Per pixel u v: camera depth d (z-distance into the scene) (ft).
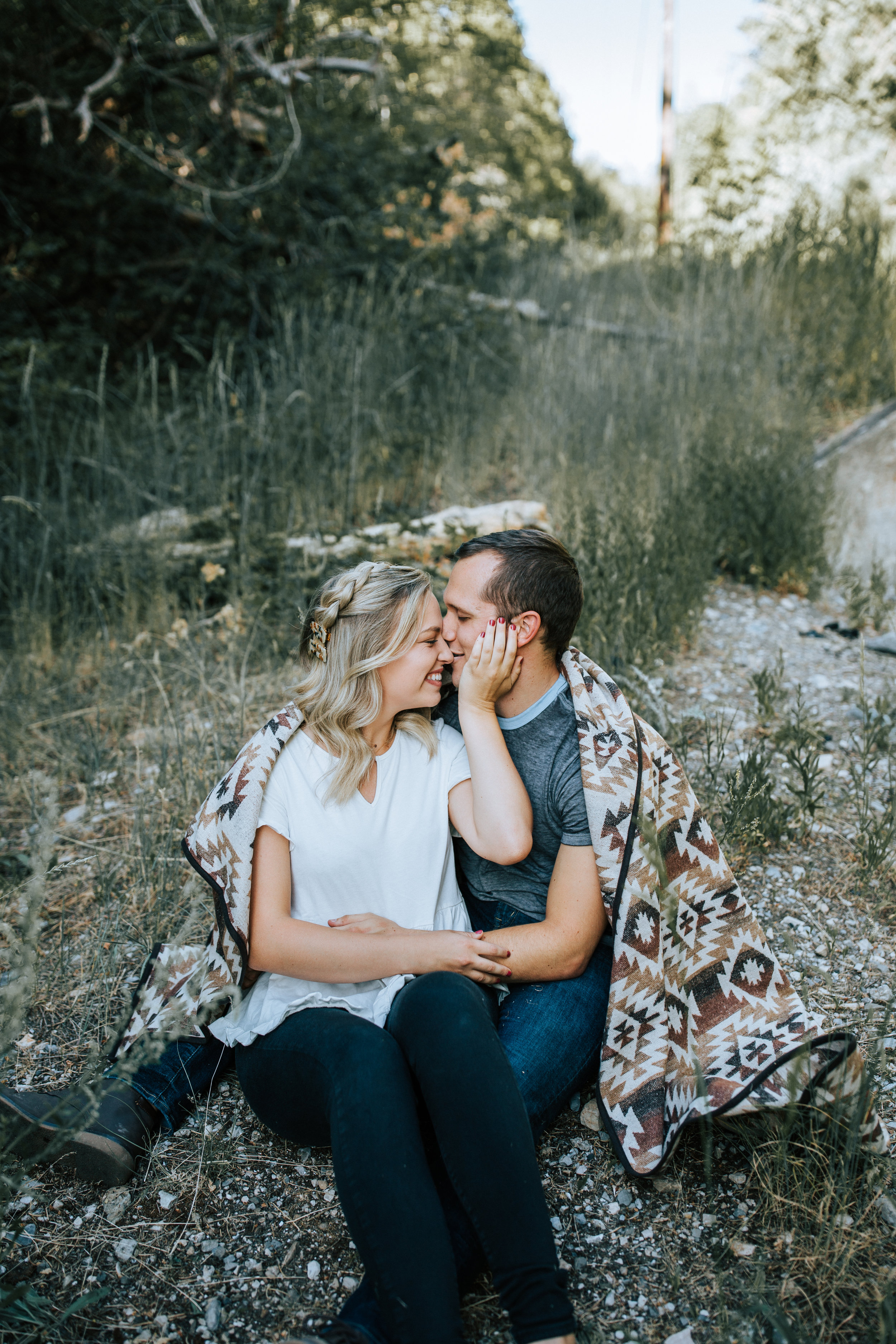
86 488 15.90
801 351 21.72
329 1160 6.39
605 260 28.73
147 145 22.04
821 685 12.58
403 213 23.67
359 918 6.18
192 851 6.15
